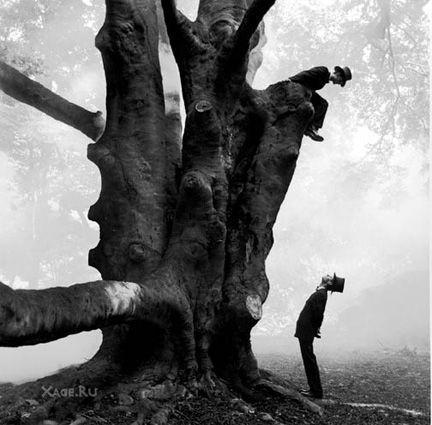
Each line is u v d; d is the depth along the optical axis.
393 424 6.57
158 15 8.25
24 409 5.79
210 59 7.41
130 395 6.17
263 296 7.04
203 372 6.68
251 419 6.06
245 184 7.41
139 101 7.41
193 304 6.80
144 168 7.29
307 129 8.20
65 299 5.13
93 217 7.38
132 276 7.01
